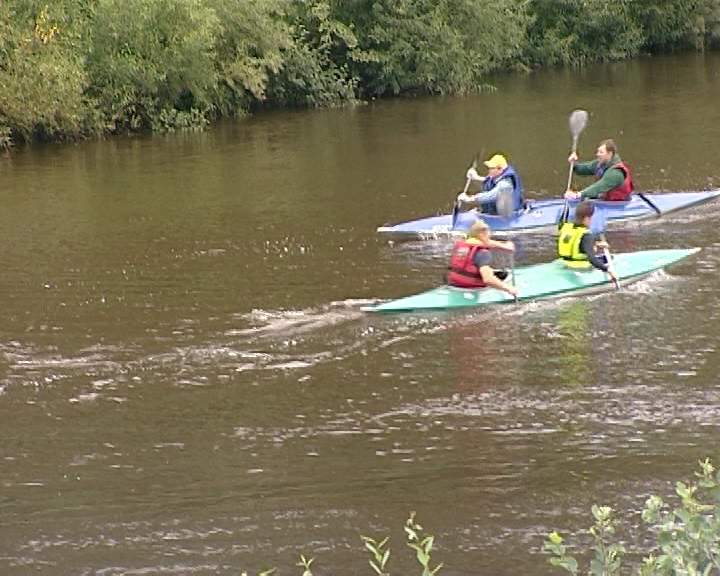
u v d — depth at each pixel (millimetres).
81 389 21438
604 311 25078
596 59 82000
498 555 15602
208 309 25859
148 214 36156
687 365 21906
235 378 21844
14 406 20703
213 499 17266
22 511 17000
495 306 25141
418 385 21328
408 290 27016
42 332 24500
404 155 46125
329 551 15836
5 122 50562
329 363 22531
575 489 17297
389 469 18094
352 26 65812
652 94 62594
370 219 34688
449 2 67875
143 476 18031
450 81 66312
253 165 44844
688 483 16969
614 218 32688
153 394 21188
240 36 58281
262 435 19391
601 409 20078
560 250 27000
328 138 51438
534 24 79750
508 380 21469
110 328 24703
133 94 54000
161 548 15953
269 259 30156
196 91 55688
